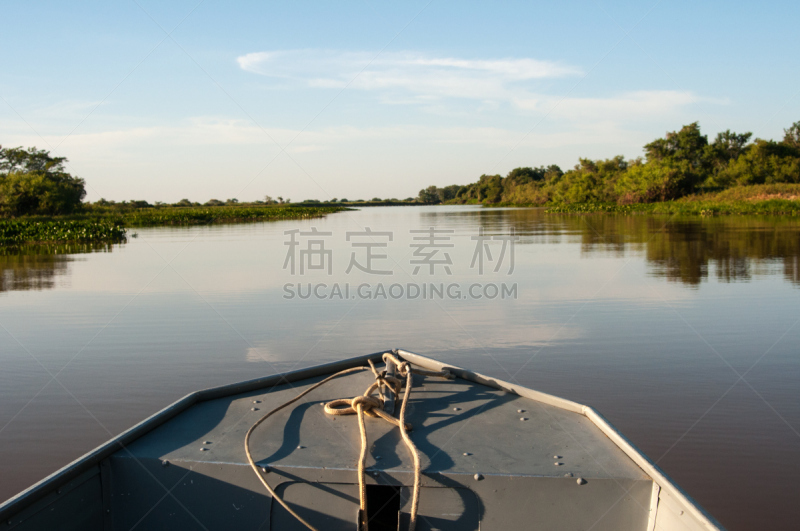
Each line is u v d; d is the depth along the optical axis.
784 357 4.96
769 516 2.60
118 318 6.75
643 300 7.59
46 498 1.51
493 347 5.37
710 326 6.10
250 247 15.73
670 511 1.52
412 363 2.89
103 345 5.55
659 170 50.47
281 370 4.73
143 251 15.34
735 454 3.18
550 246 15.25
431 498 1.67
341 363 2.72
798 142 63.59
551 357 5.03
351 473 1.67
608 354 5.10
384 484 1.67
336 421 2.07
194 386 4.36
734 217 31.09
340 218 38.09
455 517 1.67
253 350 5.34
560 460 1.75
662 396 4.05
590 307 7.19
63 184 50.81
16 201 44.56
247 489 1.72
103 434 3.51
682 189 49.62
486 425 2.05
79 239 20.45
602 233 20.27
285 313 6.95
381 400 2.11
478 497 1.66
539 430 2.00
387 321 6.48
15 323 6.53
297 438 1.91
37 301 7.87
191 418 2.11
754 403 3.91
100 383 4.44
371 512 1.83
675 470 3.02
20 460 3.18
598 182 62.16
